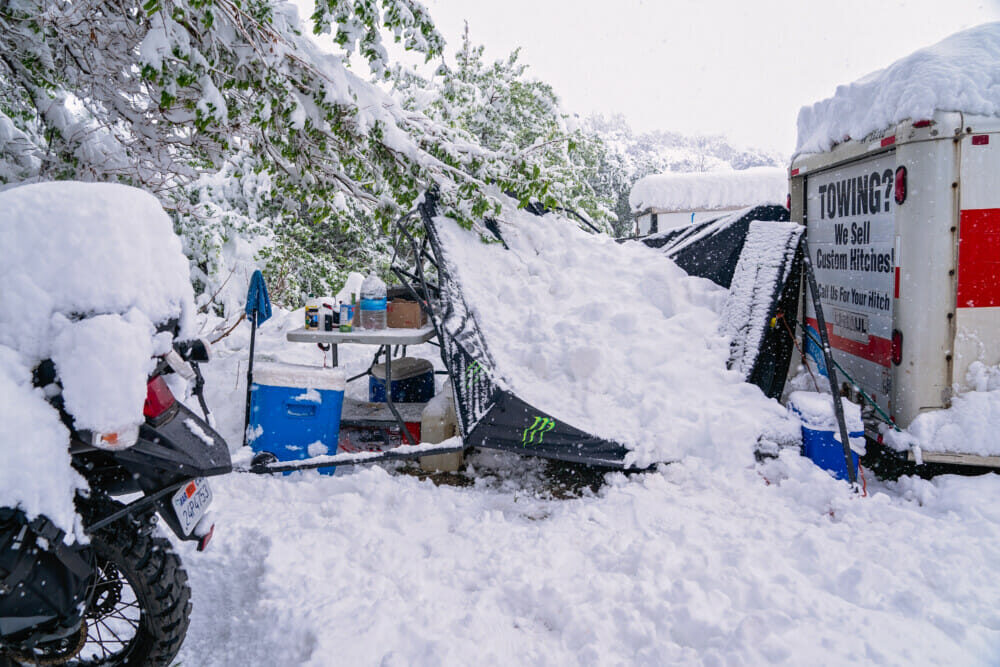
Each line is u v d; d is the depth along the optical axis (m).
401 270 5.59
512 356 4.93
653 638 2.69
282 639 2.80
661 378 4.64
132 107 5.52
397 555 3.44
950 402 4.05
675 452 4.28
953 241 3.96
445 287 5.14
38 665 2.32
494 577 3.22
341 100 5.31
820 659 2.45
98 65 5.21
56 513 2.11
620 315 5.03
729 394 4.57
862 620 2.68
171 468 2.41
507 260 5.66
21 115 6.34
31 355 2.22
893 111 4.14
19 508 2.07
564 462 4.90
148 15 4.42
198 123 4.65
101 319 2.24
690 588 2.90
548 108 12.00
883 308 4.39
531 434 4.36
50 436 2.14
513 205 6.11
